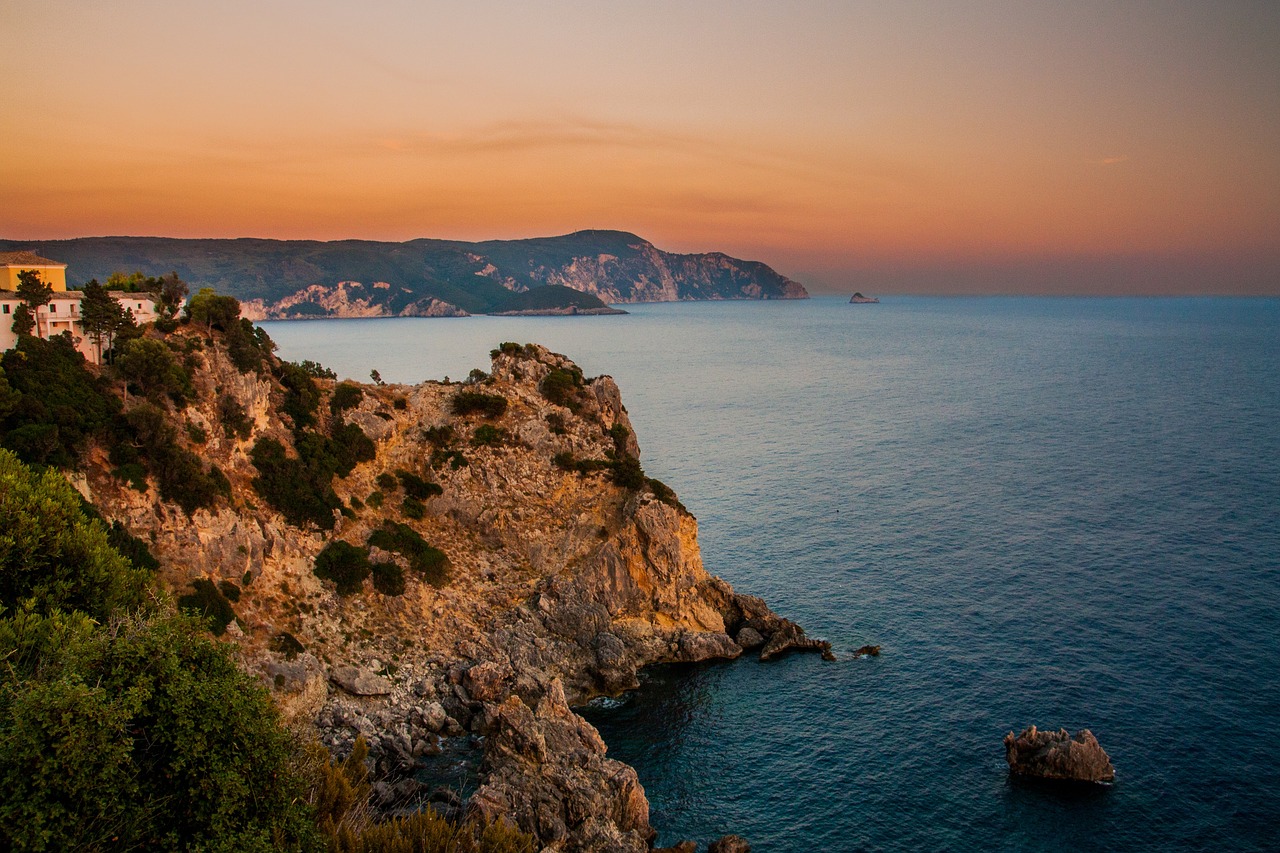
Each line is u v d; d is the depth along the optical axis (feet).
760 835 207.72
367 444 330.13
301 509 287.28
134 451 251.19
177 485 252.42
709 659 298.35
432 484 333.01
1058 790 218.59
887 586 349.00
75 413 243.81
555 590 303.27
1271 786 216.95
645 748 246.47
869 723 253.03
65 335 277.64
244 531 261.85
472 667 261.65
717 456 586.86
